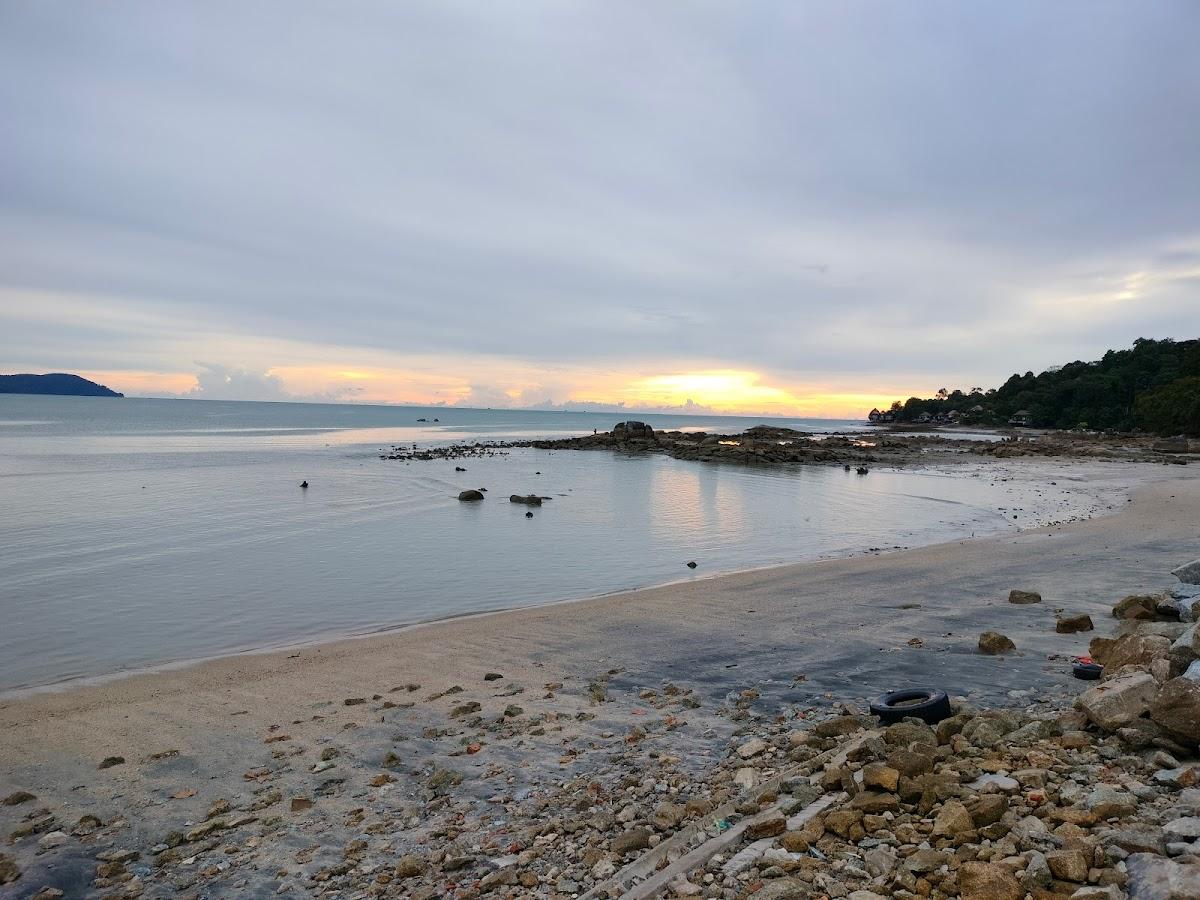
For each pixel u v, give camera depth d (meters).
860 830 5.06
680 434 103.75
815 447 82.69
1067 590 15.03
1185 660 7.30
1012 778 5.48
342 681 10.83
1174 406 113.25
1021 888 3.98
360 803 6.89
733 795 6.32
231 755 8.19
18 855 6.12
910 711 7.87
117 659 12.43
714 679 10.41
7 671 11.76
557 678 10.75
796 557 22.39
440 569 20.45
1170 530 22.88
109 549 22.75
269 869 5.75
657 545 24.59
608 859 5.36
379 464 56.06
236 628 14.46
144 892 5.50
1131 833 4.30
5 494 35.09
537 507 34.28
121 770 7.86
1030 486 44.00
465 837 6.05
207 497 35.22
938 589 15.78
